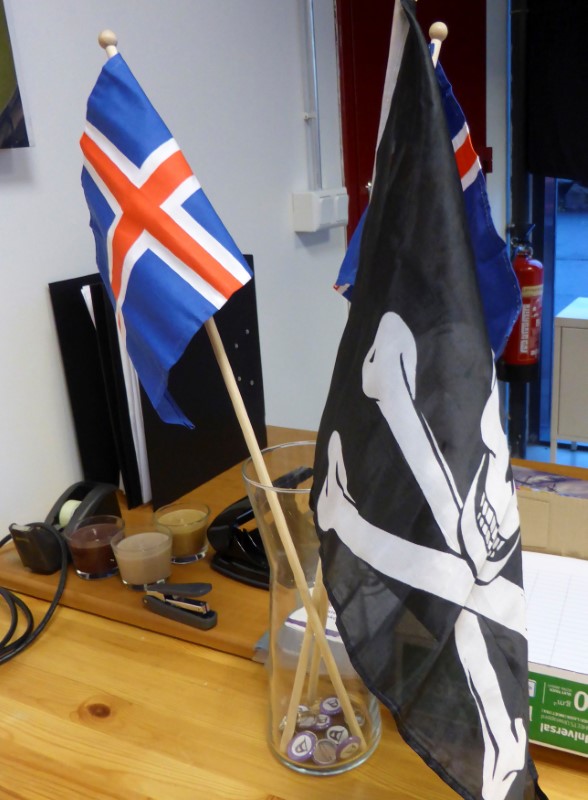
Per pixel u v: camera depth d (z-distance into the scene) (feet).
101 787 2.19
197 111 4.48
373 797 2.13
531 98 7.58
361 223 2.31
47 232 3.67
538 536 2.68
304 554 2.18
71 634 2.96
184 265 2.11
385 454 1.79
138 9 4.00
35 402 3.71
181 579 3.22
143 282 2.14
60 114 3.65
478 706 1.77
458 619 1.77
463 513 1.75
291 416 5.85
